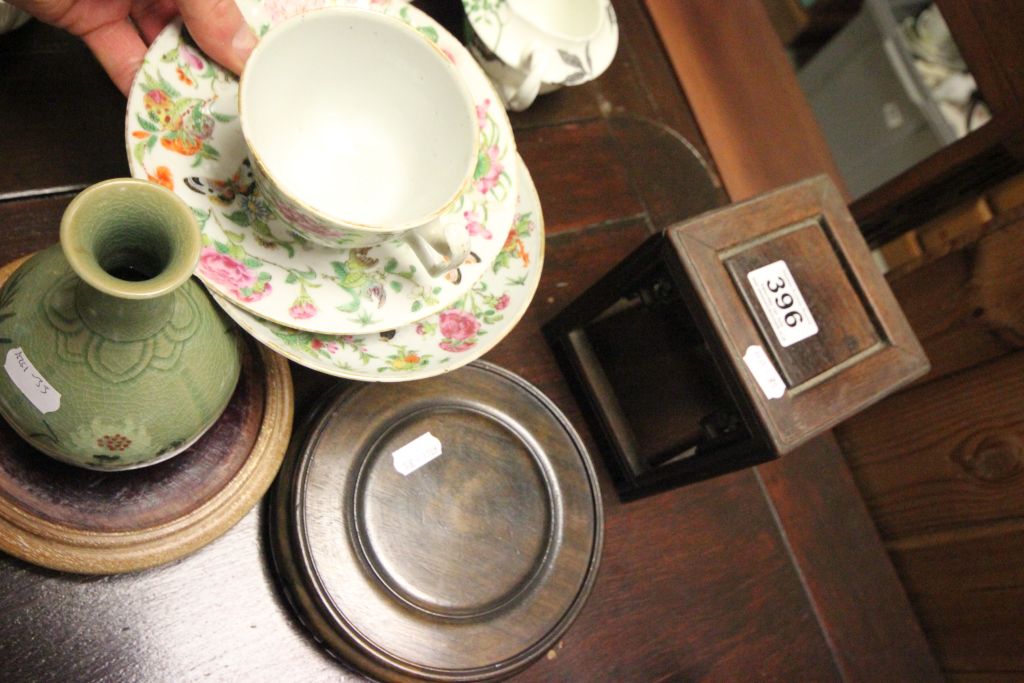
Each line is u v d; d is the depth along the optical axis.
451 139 0.53
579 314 0.74
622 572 0.76
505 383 0.70
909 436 0.89
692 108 0.96
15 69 0.62
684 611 0.77
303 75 0.52
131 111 0.50
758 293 0.64
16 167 0.60
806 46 1.55
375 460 0.63
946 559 0.87
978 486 0.83
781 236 0.68
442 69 0.51
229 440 0.58
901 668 0.87
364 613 0.59
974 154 0.81
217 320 0.49
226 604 0.59
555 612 0.66
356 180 0.56
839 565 0.88
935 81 1.30
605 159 0.88
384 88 0.54
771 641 0.81
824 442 0.95
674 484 0.71
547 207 0.83
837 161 1.43
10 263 0.54
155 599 0.57
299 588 0.58
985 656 0.85
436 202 0.51
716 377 0.67
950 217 0.91
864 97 1.34
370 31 0.51
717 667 0.77
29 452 0.52
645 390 0.73
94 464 0.47
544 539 0.67
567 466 0.70
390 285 0.57
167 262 0.40
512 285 0.61
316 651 0.61
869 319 0.70
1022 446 0.78
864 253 0.71
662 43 0.97
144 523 0.53
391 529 0.63
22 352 0.43
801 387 0.64
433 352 0.58
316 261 0.56
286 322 0.52
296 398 0.65
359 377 0.54
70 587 0.54
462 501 0.65
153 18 0.56
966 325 0.82
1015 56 0.77
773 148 1.00
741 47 1.03
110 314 0.40
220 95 0.55
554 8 0.79
